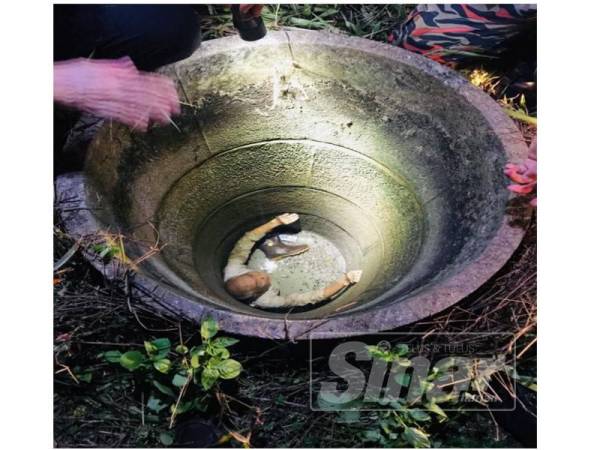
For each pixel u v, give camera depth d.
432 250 2.18
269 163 2.74
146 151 2.34
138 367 1.91
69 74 2.05
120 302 1.99
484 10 2.71
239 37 2.35
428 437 2.10
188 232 2.60
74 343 2.13
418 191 2.45
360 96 2.45
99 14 2.07
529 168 1.93
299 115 2.58
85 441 2.06
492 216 2.02
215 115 2.49
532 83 2.91
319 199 2.88
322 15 3.34
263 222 3.00
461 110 2.23
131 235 2.10
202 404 2.03
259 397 2.12
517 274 2.04
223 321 1.80
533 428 2.03
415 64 2.29
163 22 2.12
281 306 2.69
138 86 2.18
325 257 3.01
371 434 2.07
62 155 2.07
